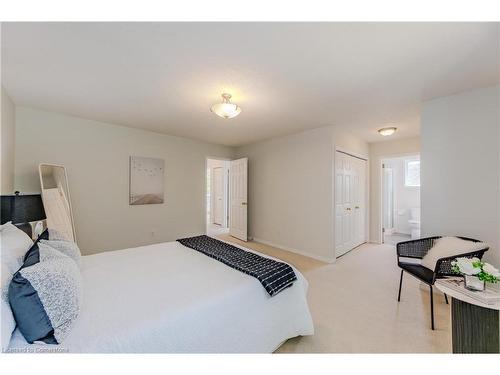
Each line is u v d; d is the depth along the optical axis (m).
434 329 1.83
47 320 0.97
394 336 1.74
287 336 1.61
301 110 2.89
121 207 3.72
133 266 1.83
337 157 3.77
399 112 2.94
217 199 6.93
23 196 2.09
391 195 6.06
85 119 3.33
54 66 1.86
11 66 1.86
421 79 2.06
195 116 3.18
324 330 1.82
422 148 2.55
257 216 4.96
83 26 1.39
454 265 1.44
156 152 4.13
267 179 4.71
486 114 2.18
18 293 0.96
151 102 2.66
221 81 2.12
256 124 3.54
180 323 1.14
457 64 1.81
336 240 3.73
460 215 2.30
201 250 2.24
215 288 1.42
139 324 1.06
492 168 2.15
